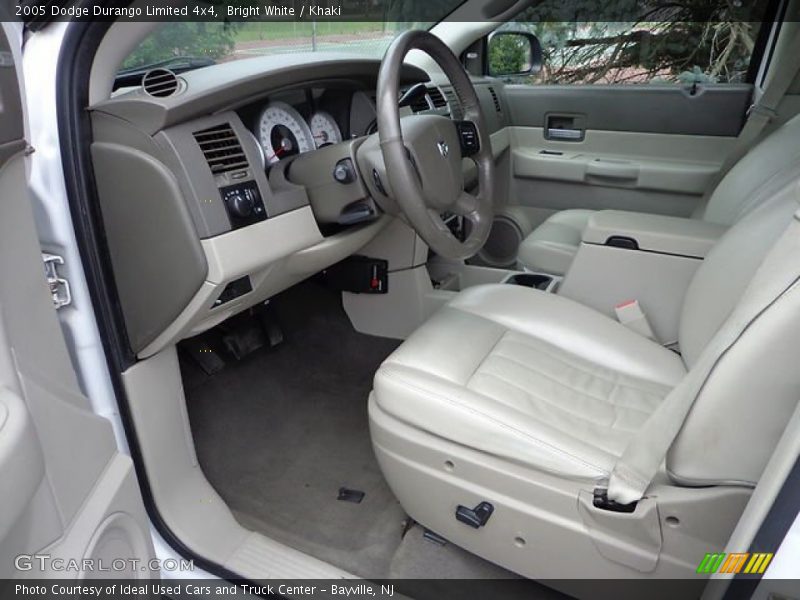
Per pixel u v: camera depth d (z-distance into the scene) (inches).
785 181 49.3
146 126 37.9
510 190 103.7
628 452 34.6
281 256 45.7
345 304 81.1
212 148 40.9
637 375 47.6
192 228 39.4
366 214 50.9
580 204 98.3
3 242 25.1
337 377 75.5
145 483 45.8
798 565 23.2
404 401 41.9
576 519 37.5
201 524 49.2
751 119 75.3
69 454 28.2
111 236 40.8
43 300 28.2
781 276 30.0
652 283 58.1
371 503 58.2
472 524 41.0
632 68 91.8
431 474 42.7
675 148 90.4
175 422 48.4
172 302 41.5
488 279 85.3
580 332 50.6
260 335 78.1
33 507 24.9
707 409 31.8
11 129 24.3
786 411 30.1
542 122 99.0
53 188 37.0
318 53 60.4
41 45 35.8
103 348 41.4
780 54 77.9
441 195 47.9
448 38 91.5
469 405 39.9
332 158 49.3
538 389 43.4
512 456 38.4
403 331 78.8
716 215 68.5
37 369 27.0
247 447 65.2
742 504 32.7
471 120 54.7
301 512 57.2
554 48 95.7
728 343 31.2
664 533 35.0
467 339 47.8
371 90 62.3
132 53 40.0
